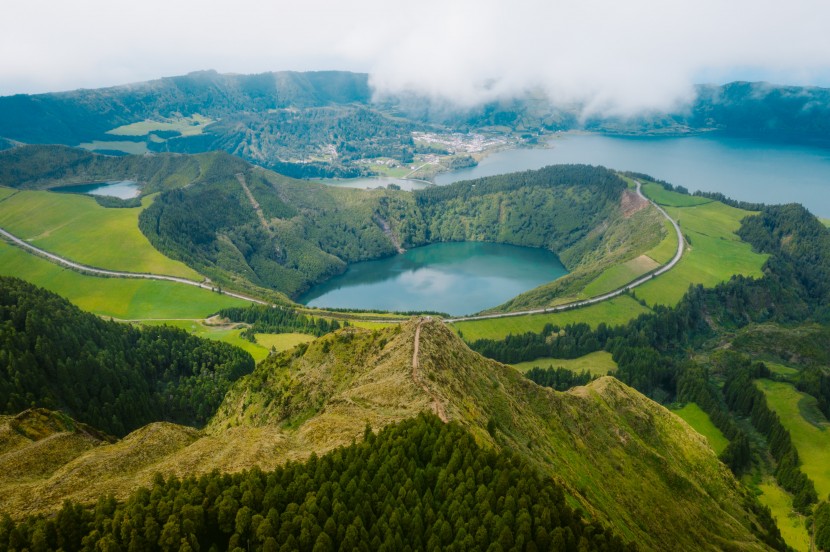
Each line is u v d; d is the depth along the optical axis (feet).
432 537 213.05
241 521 213.25
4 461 330.95
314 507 219.41
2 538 211.00
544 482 266.57
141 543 204.85
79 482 297.74
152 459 333.42
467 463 255.91
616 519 367.04
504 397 433.89
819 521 474.08
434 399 339.16
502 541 215.72
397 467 250.37
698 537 418.51
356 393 379.76
